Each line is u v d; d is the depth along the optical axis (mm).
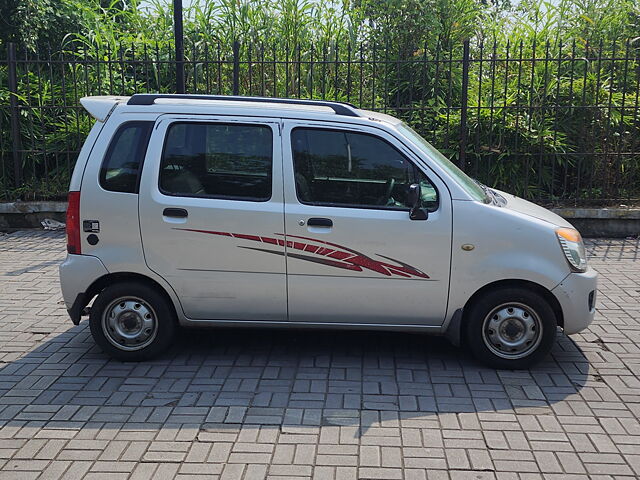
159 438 3965
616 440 3945
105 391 4602
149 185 4816
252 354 5254
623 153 9492
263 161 4816
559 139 9852
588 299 4855
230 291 4875
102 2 13867
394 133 4836
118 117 4906
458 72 10812
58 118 10656
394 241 4742
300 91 10281
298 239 4766
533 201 9789
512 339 4875
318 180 4820
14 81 9906
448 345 5430
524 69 10594
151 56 10992
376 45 10750
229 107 4906
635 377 4832
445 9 11156
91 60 10531
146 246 4840
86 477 3559
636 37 10930
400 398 4484
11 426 4117
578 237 4914
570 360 5137
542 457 3758
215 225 4789
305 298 4852
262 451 3814
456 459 3730
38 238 9266
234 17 11367
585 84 9453
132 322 5020
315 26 11312
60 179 10445
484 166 10047
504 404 4398
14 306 6449
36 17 11094
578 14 11266
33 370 4961
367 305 4848
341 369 4965
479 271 4738
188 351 5316
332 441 3922
